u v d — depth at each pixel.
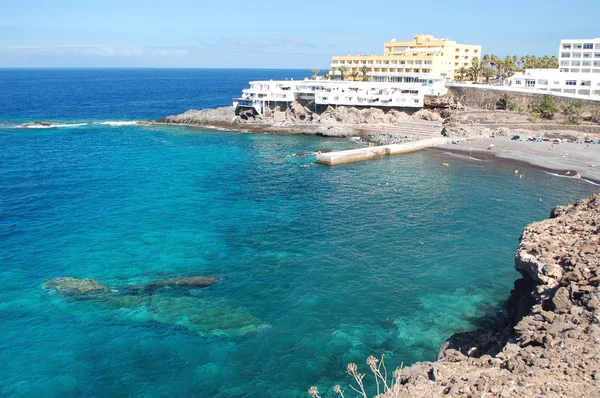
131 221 63.00
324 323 39.38
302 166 96.31
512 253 52.62
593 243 30.28
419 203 70.88
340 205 70.19
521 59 191.00
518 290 36.69
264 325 39.12
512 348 24.00
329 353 35.53
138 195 74.81
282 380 32.84
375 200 72.50
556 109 125.38
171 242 55.97
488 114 130.25
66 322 39.53
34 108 197.12
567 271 28.09
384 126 133.38
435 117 135.75
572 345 22.41
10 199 72.06
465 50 190.12
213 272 48.38
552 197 74.06
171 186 80.31
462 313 40.66
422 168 93.81
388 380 32.38
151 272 48.34
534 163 95.69
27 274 47.81
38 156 103.44
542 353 22.28
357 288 44.97
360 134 132.00
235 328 38.66
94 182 82.44
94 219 63.75
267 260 51.09
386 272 48.19
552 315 25.41
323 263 50.28
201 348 36.28
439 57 174.12
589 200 38.53
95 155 105.56
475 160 99.88
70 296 43.34
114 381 32.91
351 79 177.62
